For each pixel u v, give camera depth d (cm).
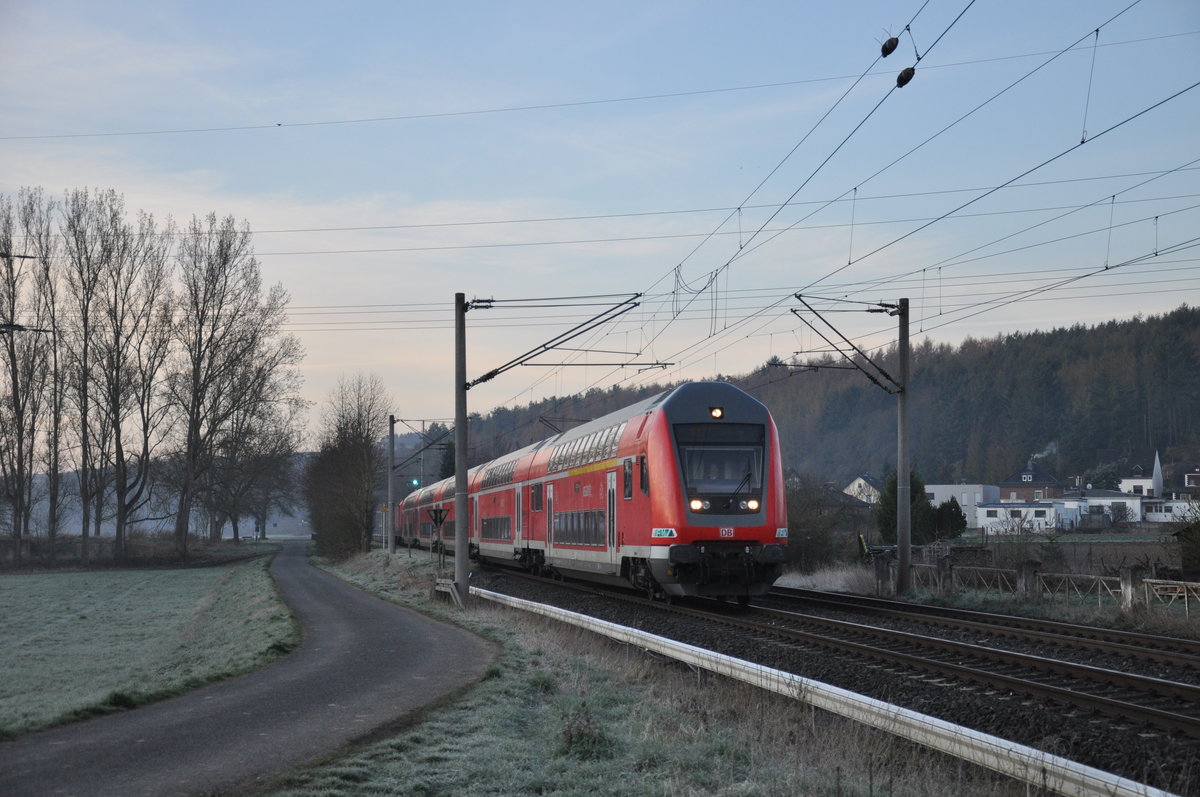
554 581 3472
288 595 3178
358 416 6600
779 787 840
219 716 1098
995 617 2098
